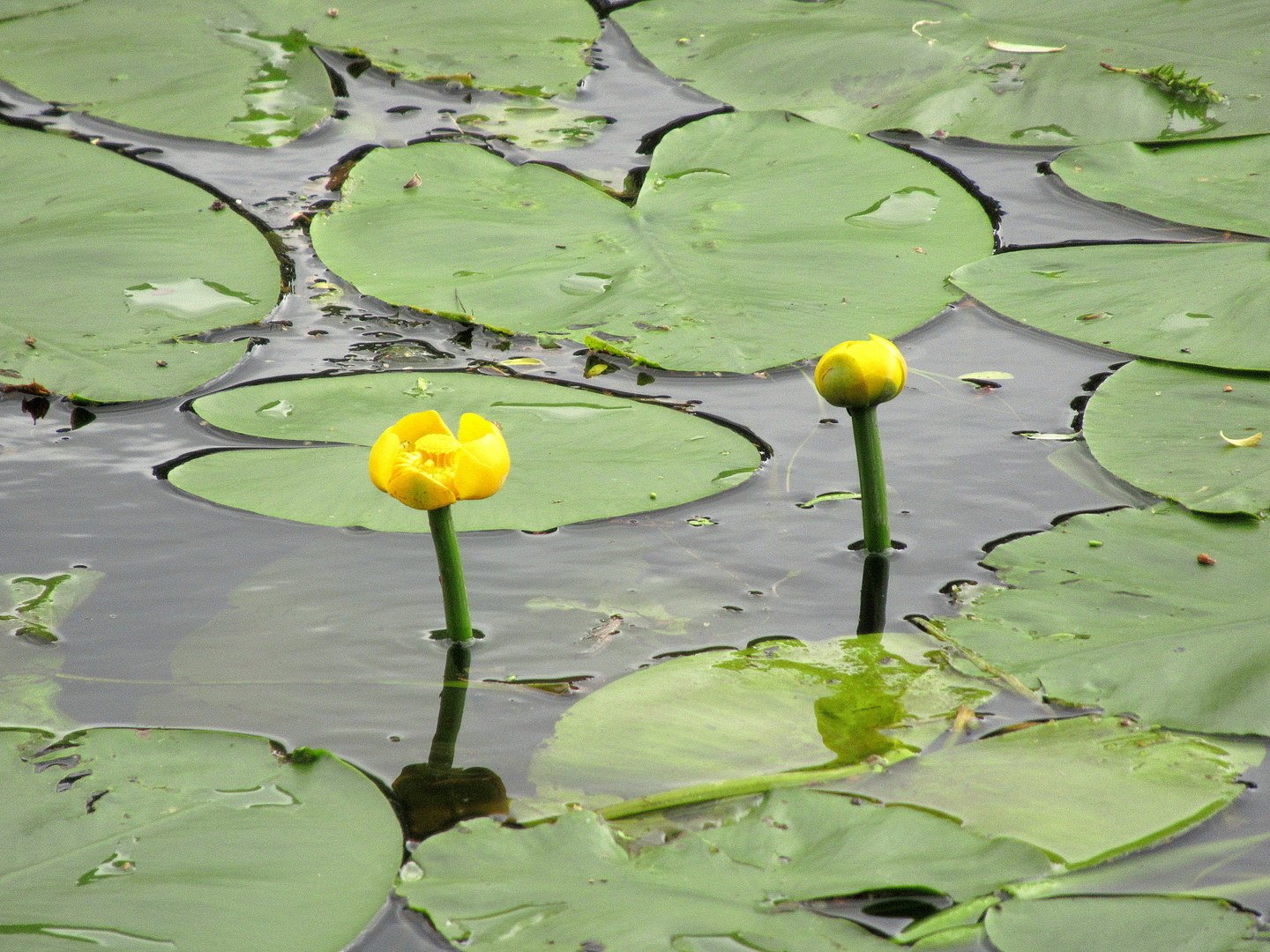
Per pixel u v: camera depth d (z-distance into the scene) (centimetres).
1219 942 429
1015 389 459
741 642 442
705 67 556
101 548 446
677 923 429
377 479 439
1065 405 457
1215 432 453
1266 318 459
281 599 444
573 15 616
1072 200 477
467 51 571
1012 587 444
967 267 468
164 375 458
